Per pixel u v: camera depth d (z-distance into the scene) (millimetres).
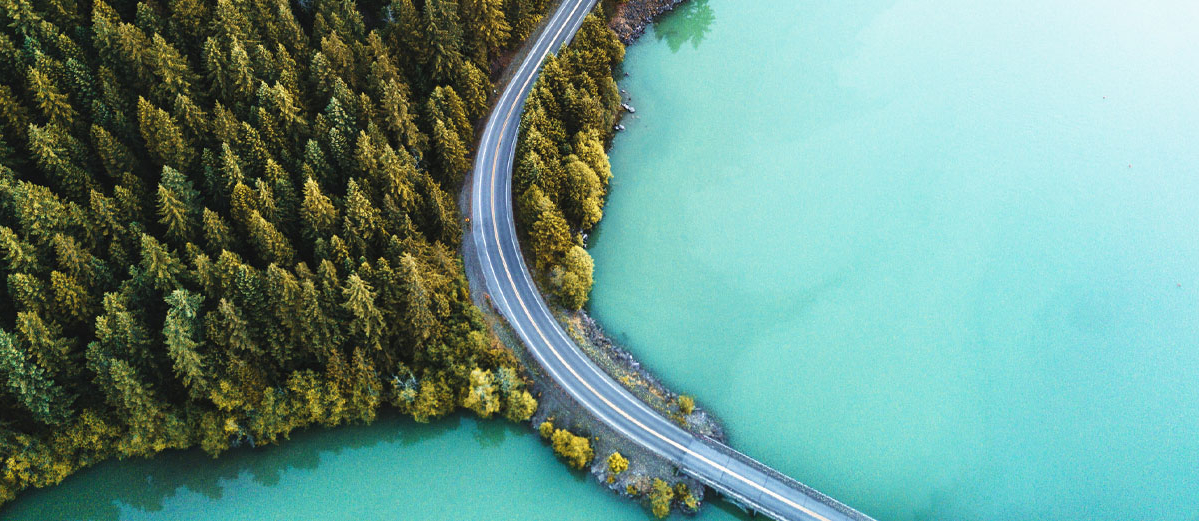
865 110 160750
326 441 123375
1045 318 133500
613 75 164750
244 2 131000
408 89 135625
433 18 134250
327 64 127125
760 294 137375
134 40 121625
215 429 116625
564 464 119250
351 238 119188
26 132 119312
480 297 130125
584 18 159500
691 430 118688
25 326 104688
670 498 112062
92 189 115062
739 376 128125
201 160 121500
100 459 118312
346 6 135250
